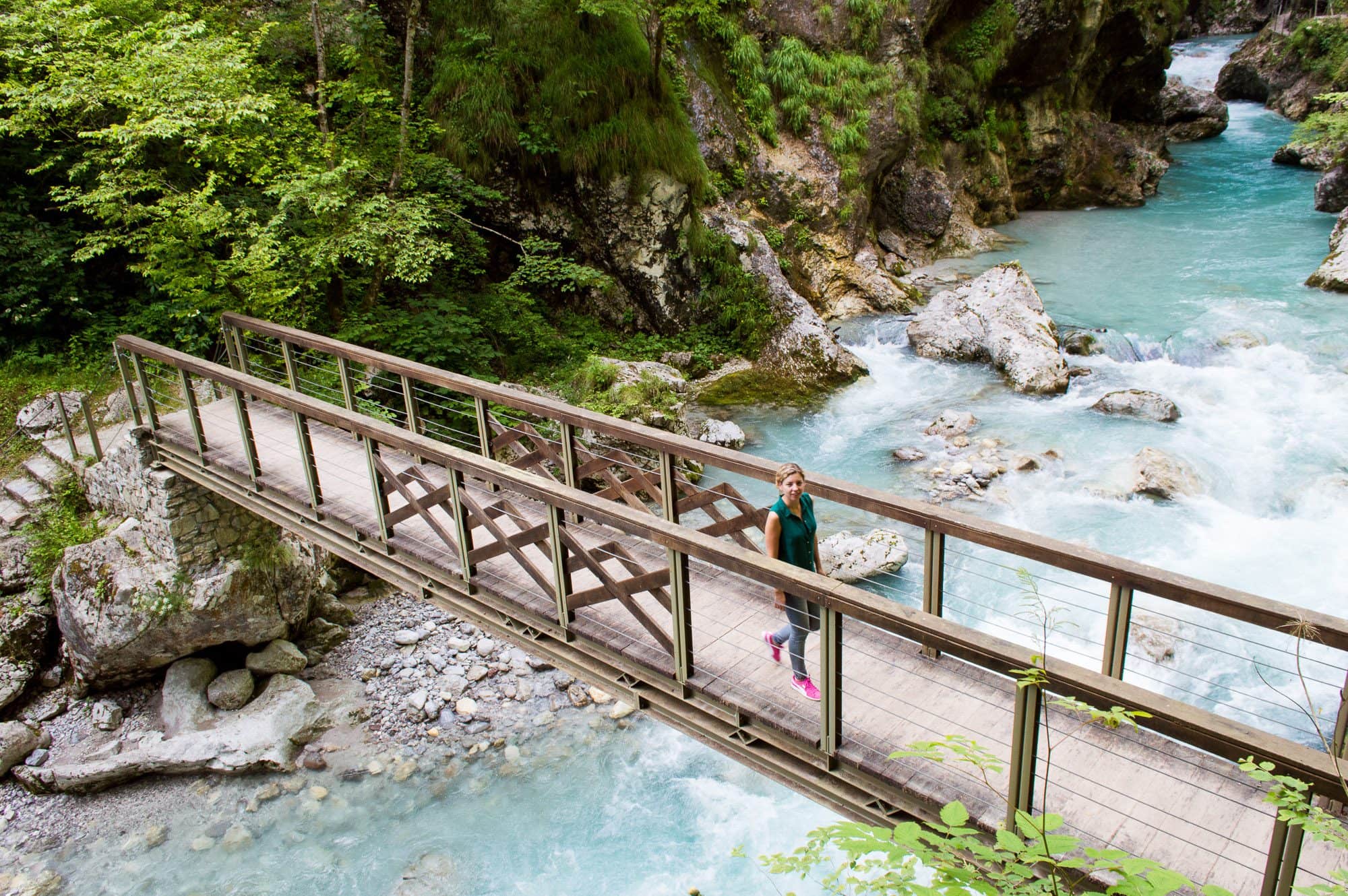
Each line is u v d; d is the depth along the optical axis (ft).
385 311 40.96
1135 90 90.43
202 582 28.86
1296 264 57.47
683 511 19.74
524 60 45.98
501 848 24.23
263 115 34.37
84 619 28.45
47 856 24.62
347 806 25.77
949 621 11.80
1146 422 40.57
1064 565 13.66
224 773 26.91
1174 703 9.94
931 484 37.70
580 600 16.92
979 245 69.05
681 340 50.29
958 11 70.23
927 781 12.91
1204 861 11.38
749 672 15.76
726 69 57.62
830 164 59.47
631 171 47.42
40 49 33.91
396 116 41.14
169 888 23.52
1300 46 103.40
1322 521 32.73
